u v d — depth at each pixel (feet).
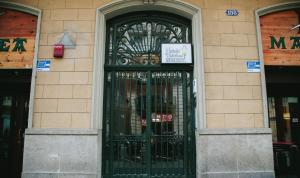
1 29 20.43
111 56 21.30
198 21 20.45
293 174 22.08
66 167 18.48
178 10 21.02
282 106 23.07
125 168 20.04
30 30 20.42
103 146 20.06
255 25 20.65
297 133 22.86
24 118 22.52
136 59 21.31
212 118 19.35
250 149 19.06
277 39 20.97
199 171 18.85
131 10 21.47
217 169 18.81
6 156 22.16
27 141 18.65
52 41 19.93
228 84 19.77
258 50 20.29
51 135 18.72
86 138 18.72
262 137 19.21
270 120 22.93
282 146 22.61
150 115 20.59
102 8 20.36
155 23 21.80
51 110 19.10
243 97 19.70
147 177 19.89
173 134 20.51
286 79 21.74
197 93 19.92
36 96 19.25
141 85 20.98
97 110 19.26
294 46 20.94
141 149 20.31
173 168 20.12
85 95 19.27
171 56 20.76
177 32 21.68
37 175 18.37
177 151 20.33
